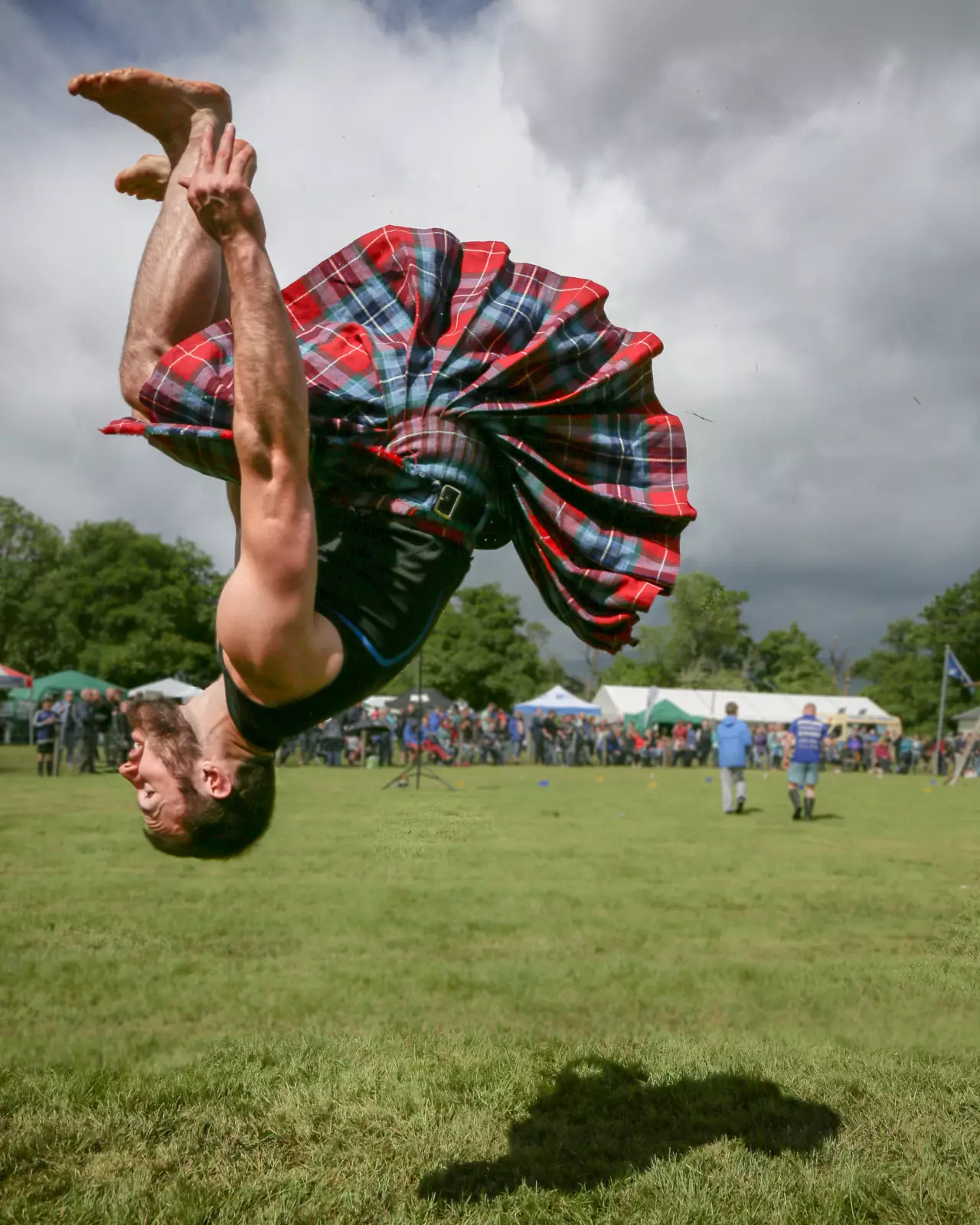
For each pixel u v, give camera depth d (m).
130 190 2.67
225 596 1.98
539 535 2.48
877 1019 4.48
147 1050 3.94
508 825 13.46
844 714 49.56
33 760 30.09
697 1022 4.46
